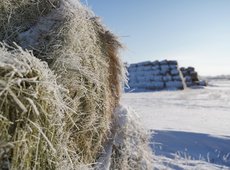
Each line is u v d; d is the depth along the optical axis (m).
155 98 21.41
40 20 2.93
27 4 2.93
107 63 3.43
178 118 11.23
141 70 33.44
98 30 3.40
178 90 31.58
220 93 27.55
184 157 6.39
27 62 2.09
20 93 1.96
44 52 2.79
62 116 2.26
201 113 13.24
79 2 3.28
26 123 1.97
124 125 3.68
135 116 3.97
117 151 3.59
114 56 3.64
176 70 32.69
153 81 32.62
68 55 2.81
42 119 2.09
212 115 12.58
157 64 33.19
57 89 2.24
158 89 32.25
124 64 3.84
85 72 2.93
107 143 3.48
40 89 2.08
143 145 4.01
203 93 27.53
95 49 3.25
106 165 3.32
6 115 1.89
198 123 10.08
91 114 3.00
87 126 2.96
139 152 3.87
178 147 6.91
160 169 5.37
